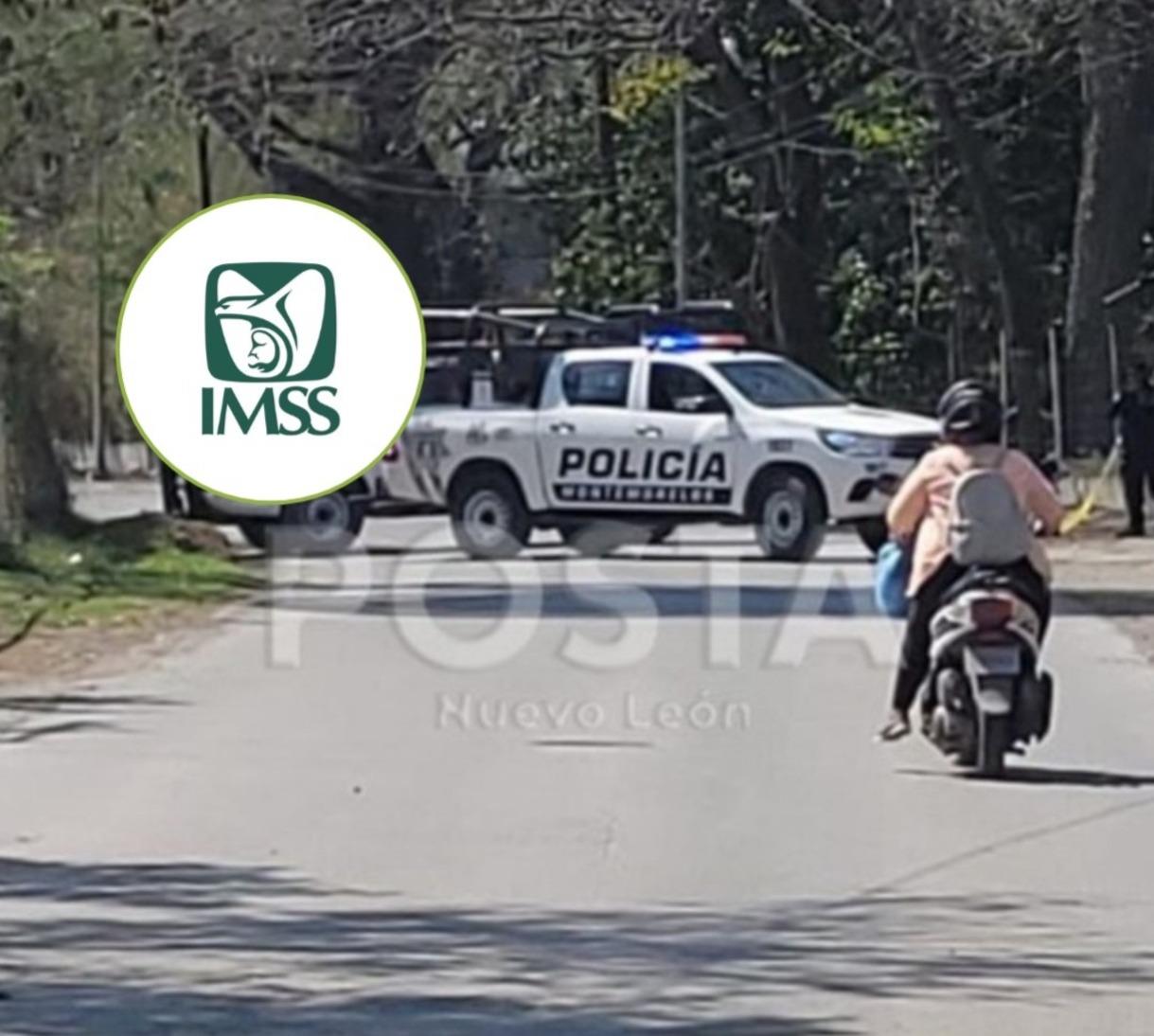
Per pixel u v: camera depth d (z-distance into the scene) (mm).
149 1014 24625
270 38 80688
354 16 84812
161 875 31344
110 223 85250
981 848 32750
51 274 76500
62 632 59312
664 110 131500
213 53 77625
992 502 38062
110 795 36781
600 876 31219
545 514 82438
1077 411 101500
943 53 99875
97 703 47000
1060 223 122062
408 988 25641
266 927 28469
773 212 127688
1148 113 99500
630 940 27734
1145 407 88938
